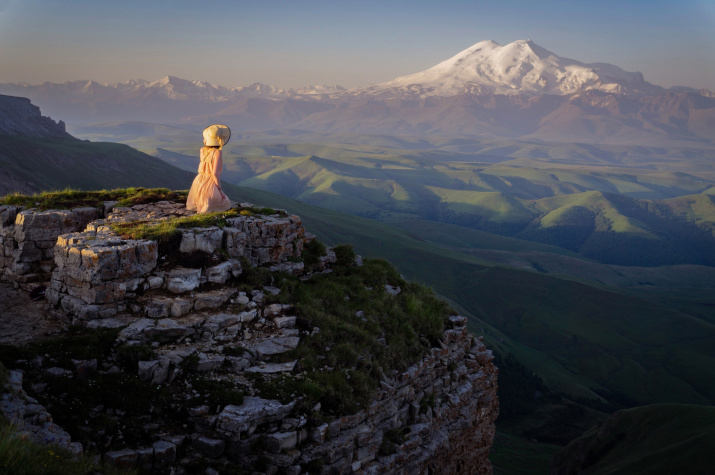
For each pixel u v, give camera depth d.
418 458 15.10
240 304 14.66
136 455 10.09
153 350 12.19
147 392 11.27
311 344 14.26
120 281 13.58
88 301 13.23
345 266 20.88
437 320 19.02
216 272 15.05
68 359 11.46
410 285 21.52
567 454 116.00
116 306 13.43
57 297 14.01
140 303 13.61
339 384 13.03
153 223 16.69
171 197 22.39
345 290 18.20
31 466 7.65
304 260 19.67
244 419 10.84
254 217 18.62
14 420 9.02
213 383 11.84
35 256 16.23
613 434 112.62
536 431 151.00
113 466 9.68
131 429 10.57
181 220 16.70
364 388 13.46
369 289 18.97
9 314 13.74
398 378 15.56
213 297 14.27
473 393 19.66
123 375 11.48
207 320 13.52
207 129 19.64
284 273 17.86
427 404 16.52
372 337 15.88
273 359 13.22
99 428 10.32
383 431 14.21
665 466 92.56
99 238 14.52
